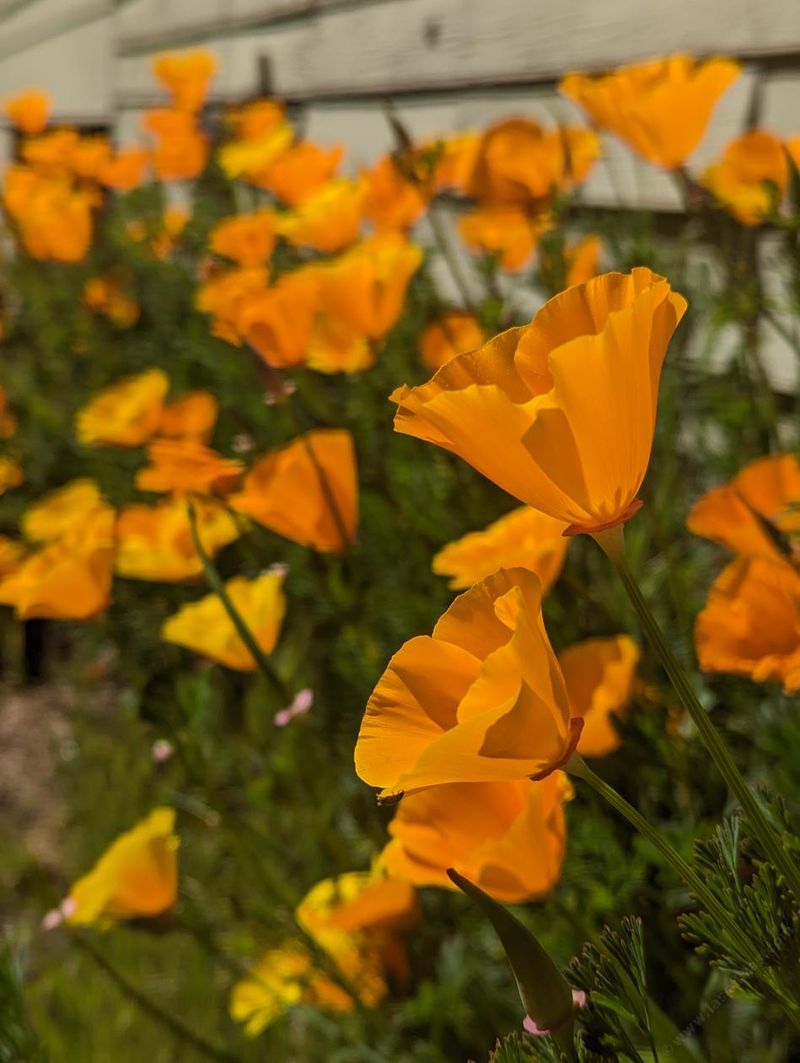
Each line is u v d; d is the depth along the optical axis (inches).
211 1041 20.8
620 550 7.0
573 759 6.8
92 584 18.4
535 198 20.7
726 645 11.8
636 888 13.4
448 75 34.2
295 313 18.7
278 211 37.6
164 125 38.1
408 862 9.7
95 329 43.9
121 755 29.5
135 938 23.9
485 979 16.5
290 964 16.3
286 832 22.3
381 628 21.1
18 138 78.2
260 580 16.6
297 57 44.8
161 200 43.2
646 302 6.7
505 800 9.4
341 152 27.4
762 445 18.6
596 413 6.7
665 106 17.3
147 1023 21.7
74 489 22.9
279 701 16.0
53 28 77.2
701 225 22.1
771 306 18.3
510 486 7.1
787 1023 12.8
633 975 8.0
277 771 18.3
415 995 15.6
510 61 31.0
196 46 54.6
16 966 14.6
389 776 6.9
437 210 33.9
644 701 14.3
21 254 49.1
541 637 6.7
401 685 7.0
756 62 23.0
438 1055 15.0
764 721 14.3
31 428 40.9
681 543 20.1
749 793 6.9
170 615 27.8
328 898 14.9
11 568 21.4
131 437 22.9
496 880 9.3
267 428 29.4
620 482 6.9
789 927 7.8
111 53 67.7
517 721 6.3
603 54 27.3
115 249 46.3
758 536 12.5
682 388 21.2
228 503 18.0
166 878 15.5
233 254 27.9
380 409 24.7
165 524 18.4
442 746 6.2
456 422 6.8
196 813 20.4
